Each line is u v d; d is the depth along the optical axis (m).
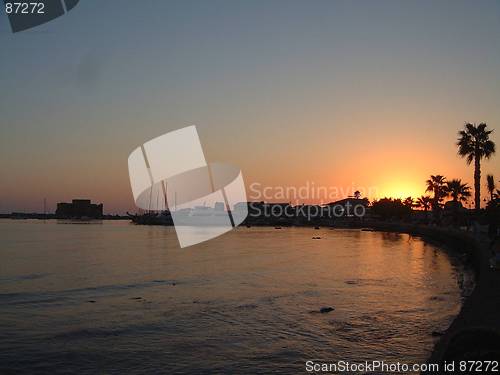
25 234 113.56
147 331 18.39
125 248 65.94
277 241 83.94
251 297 25.58
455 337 10.92
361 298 24.77
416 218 139.50
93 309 22.72
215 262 45.50
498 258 24.27
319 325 18.84
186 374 13.70
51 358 15.25
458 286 28.69
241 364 14.41
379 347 15.73
